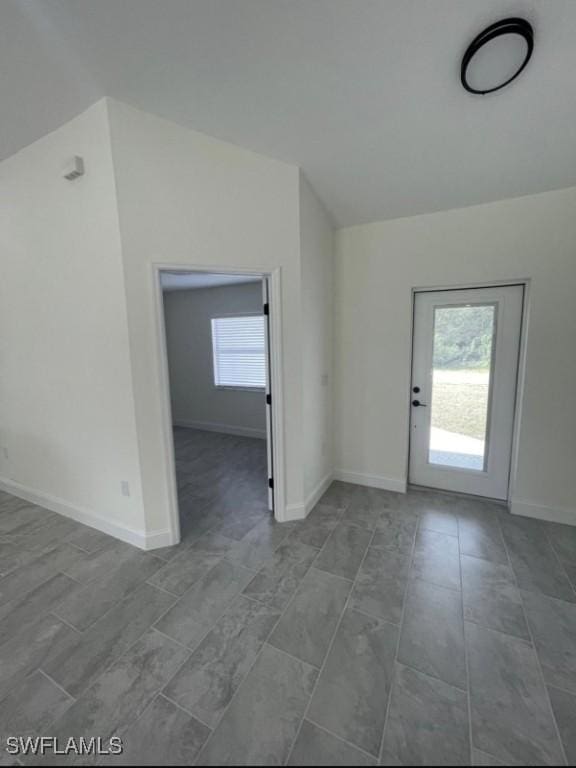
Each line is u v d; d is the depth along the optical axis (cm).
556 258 240
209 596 192
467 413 297
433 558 222
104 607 184
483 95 176
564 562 217
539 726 126
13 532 255
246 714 131
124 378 219
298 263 242
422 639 163
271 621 175
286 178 234
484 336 282
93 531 256
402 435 310
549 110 181
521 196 244
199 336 552
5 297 273
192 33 149
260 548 235
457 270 270
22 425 290
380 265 297
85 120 198
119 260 202
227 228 224
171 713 132
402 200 263
